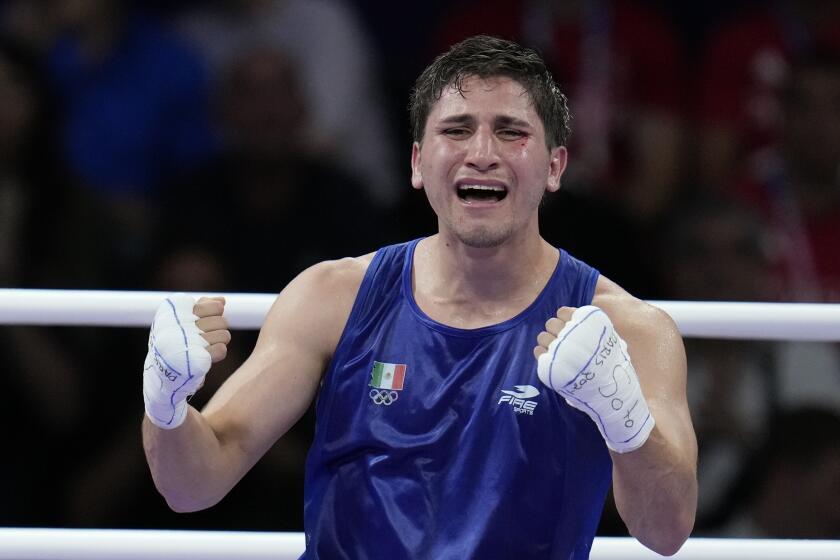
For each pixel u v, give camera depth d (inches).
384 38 792.9
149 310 369.7
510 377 328.5
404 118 777.6
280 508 609.0
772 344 631.8
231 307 371.9
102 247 708.7
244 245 698.2
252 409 334.6
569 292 343.3
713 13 805.9
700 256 663.1
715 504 610.2
